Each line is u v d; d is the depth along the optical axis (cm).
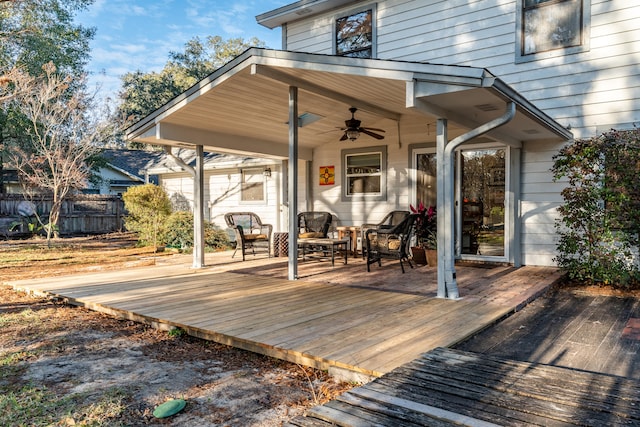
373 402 228
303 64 533
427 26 835
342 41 952
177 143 780
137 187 1216
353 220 966
